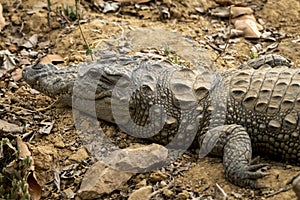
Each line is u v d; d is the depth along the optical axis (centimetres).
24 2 750
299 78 509
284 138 490
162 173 492
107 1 766
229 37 702
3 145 497
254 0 779
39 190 487
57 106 590
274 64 597
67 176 505
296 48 679
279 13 752
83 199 479
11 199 451
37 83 587
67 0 752
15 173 470
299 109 487
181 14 748
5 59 659
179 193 473
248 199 456
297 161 495
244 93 510
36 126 566
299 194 421
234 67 650
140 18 746
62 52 680
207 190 473
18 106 596
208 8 763
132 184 489
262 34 714
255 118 500
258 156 496
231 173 471
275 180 467
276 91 502
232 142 486
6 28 713
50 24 717
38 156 519
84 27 710
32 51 684
